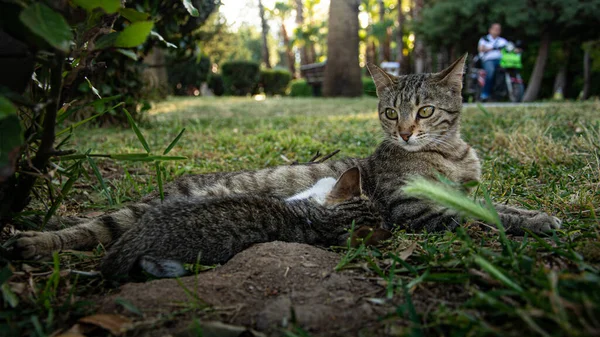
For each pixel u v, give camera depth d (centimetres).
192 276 38
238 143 103
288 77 472
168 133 115
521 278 32
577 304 27
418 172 59
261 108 214
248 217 44
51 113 35
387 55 607
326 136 113
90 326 32
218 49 406
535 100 257
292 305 33
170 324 32
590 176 61
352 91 333
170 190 58
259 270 38
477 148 91
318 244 47
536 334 26
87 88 89
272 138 108
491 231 48
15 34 32
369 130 117
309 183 61
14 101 31
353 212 50
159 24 101
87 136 105
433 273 36
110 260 39
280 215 46
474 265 35
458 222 50
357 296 34
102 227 47
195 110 199
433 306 32
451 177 60
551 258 37
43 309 34
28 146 38
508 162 77
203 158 89
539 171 68
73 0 31
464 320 28
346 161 66
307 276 37
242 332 31
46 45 31
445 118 62
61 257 43
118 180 71
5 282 35
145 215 43
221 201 44
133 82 121
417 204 55
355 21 328
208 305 34
